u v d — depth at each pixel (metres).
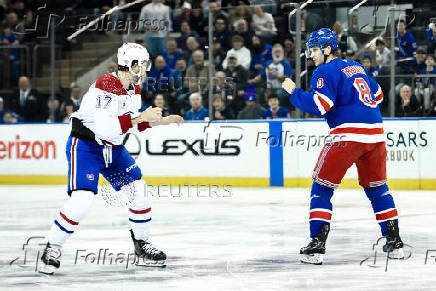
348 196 29.31
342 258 15.21
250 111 34.50
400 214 23.12
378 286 12.23
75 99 38.28
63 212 13.53
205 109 35.12
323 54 15.06
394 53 31.98
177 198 29.73
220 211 24.80
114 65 37.62
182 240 18.19
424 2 32.84
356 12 32.19
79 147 13.68
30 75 40.09
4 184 39.06
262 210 24.91
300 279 12.95
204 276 13.32
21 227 21.20
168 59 35.25
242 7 33.91
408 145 31.89
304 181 33.66
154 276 13.38
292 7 33.28
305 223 21.41
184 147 35.47
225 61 34.47
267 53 33.84
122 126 13.40
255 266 14.38
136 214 14.48
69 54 38.50
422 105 31.95
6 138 39.09
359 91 14.73
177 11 35.00
